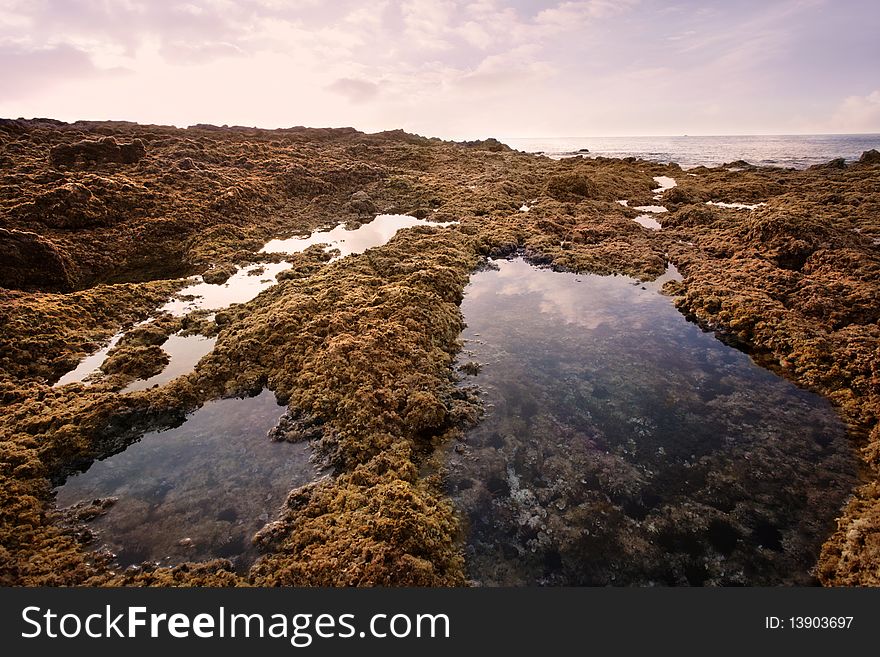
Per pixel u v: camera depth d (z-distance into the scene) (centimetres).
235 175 3912
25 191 2859
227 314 1897
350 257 2497
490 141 8356
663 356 1705
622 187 4656
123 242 2684
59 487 1115
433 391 1442
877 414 1275
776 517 1035
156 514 1037
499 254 2830
